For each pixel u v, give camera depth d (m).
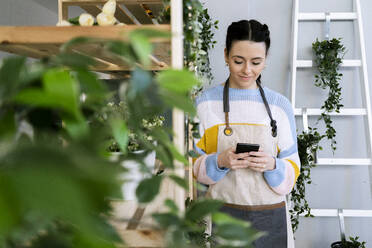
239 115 1.92
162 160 0.55
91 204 0.22
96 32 0.75
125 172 0.30
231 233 0.43
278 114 1.93
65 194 0.20
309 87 2.92
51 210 0.20
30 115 0.41
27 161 0.23
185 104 0.41
